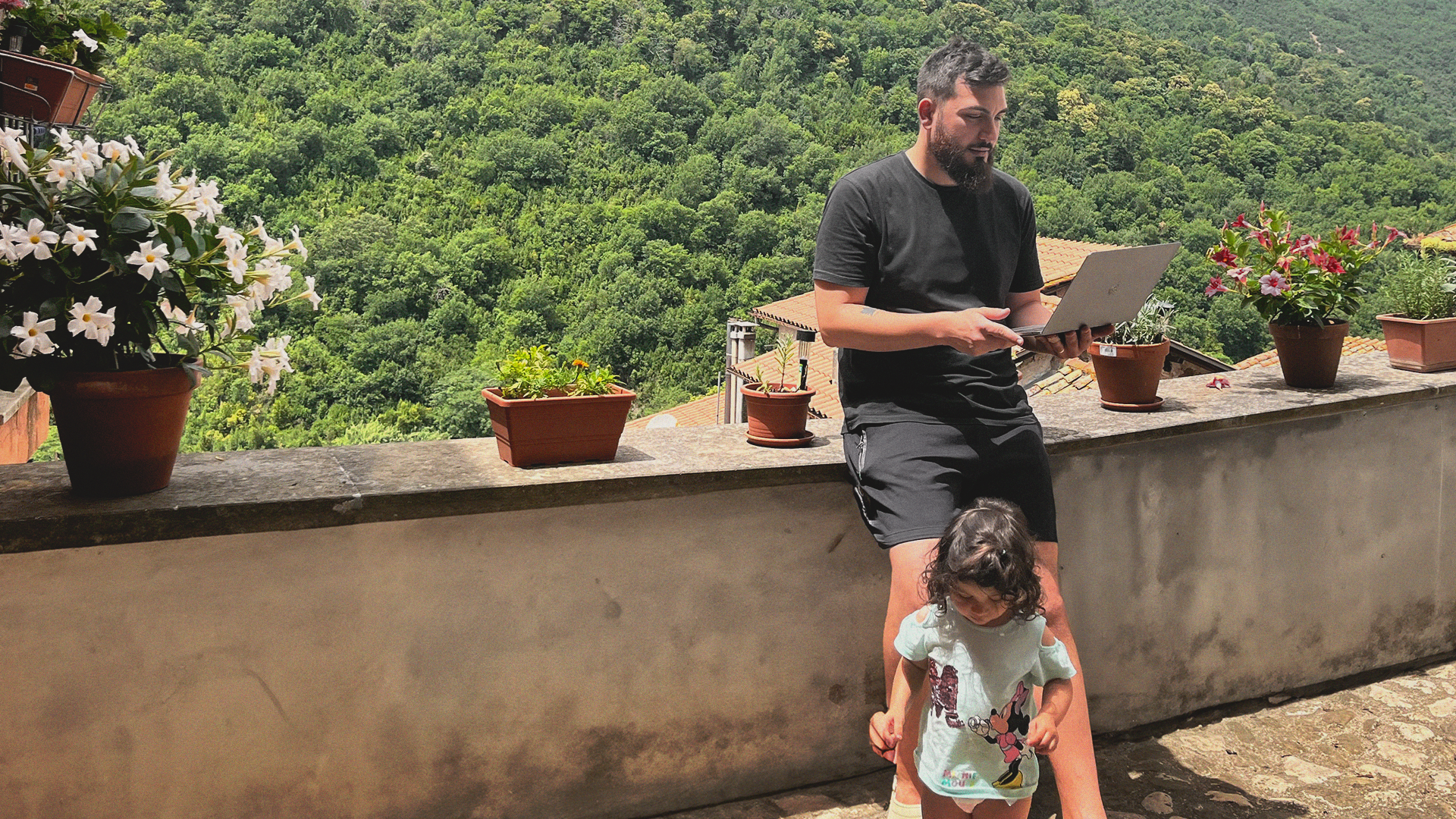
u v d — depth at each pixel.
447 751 1.97
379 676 1.90
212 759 1.80
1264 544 2.84
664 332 60.31
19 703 1.66
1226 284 3.06
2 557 1.61
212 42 72.56
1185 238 59.66
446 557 1.92
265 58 73.06
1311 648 2.97
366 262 59.19
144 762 1.75
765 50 82.06
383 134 70.44
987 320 1.78
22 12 3.02
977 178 1.96
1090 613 2.60
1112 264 1.84
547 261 64.00
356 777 1.91
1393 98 115.06
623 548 2.07
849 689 2.37
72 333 1.48
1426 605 3.17
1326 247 2.93
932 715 1.80
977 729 1.75
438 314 58.41
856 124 75.12
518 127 73.44
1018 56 82.12
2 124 2.94
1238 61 113.69
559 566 2.02
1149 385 2.65
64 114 3.15
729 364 7.59
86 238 1.48
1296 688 2.97
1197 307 41.34
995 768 1.76
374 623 1.88
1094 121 70.31
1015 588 1.61
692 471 2.04
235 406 49.22
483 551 1.95
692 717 2.20
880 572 2.36
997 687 1.74
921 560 1.85
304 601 1.82
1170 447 2.64
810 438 2.30
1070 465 2.51
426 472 1.93
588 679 2.08
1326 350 2.91
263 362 1.74
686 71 80.81
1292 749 2.66
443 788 1.98
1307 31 143.38
